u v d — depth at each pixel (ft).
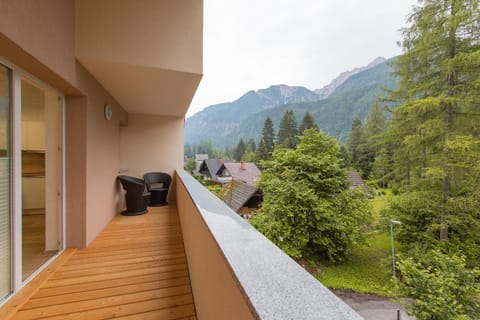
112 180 12.02
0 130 5.03
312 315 1.37
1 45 4.44
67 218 8.16
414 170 20.10
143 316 4.90
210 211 4.32
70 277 6.39
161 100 12.53
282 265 2.06
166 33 7.92
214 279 3.02
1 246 5.09
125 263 7.33
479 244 14.10
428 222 16.28
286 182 16.34
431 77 19.34
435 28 18.10
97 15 7.23
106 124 10.68
